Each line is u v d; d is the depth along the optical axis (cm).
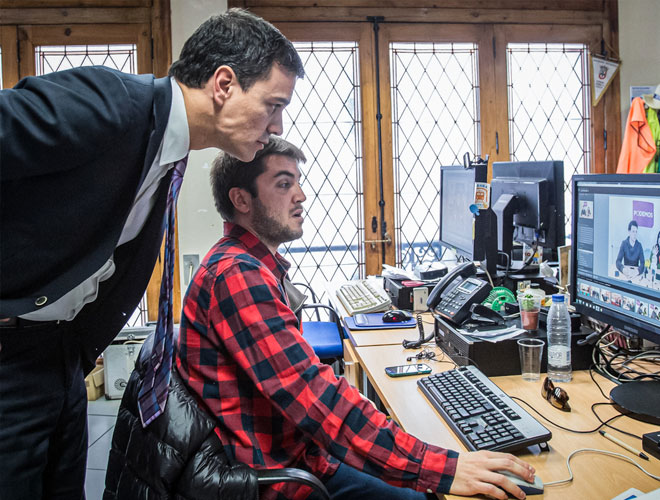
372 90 407
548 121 426
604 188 159
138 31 387
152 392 123
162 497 115
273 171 146
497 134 420
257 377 121
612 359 169
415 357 187
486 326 185
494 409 135
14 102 95
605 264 160
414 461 112
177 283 387
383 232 416
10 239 105
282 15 396
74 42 386
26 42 385
